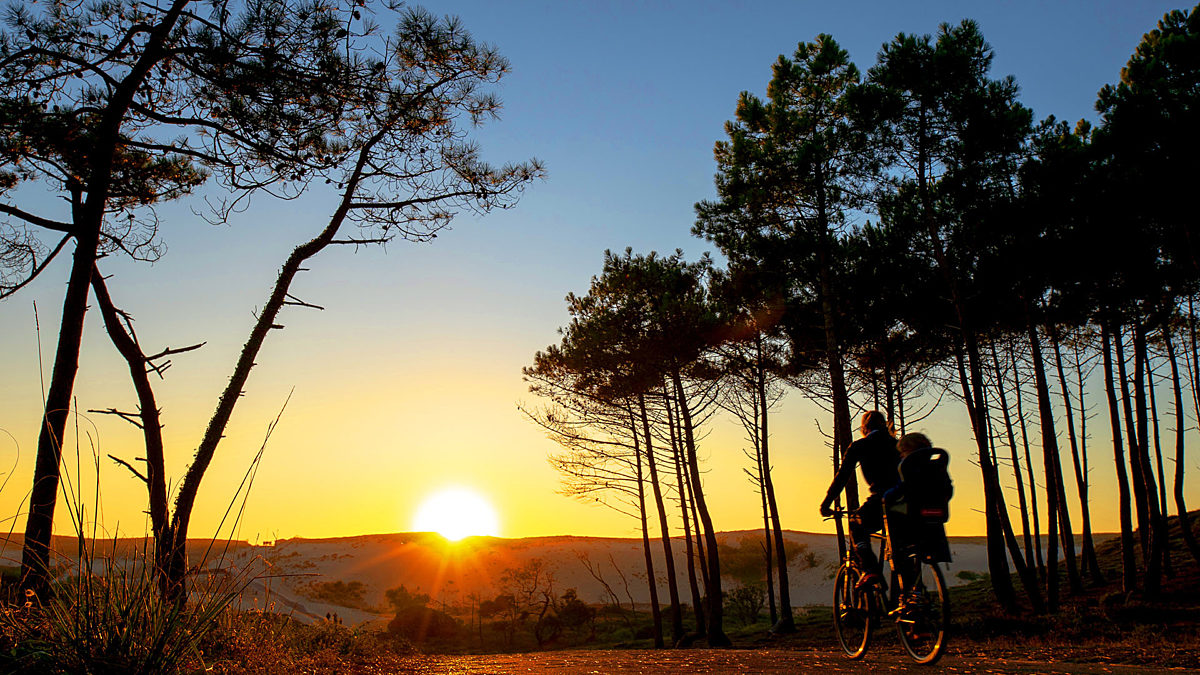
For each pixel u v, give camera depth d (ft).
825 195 69.05
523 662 26.91
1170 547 93.30
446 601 246.47
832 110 70.79
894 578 18.26
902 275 74.38
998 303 72.95
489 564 298.35
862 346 81.05
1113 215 62.03
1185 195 56.75
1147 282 66.64
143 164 33.17
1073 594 78.28
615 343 81.00
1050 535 66.90
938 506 17.31
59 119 28.19
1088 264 65.46
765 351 82.99
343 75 30.96
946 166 65.67
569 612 151.23
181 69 31.42
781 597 87.51
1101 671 19.06
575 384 85.30
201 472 28.94
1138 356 72.74
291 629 24.81
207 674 14.58
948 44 62.03
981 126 61.82
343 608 194.29
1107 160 61.72
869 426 19.16
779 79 71.26
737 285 78.43
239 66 30.04
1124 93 58.08
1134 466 73.05
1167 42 57.11
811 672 17.99
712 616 78.07
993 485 64.69
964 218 66.69
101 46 30.19
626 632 142.61
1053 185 63.46
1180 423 74.64
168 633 13.85
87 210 28.55
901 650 25.57
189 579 14.69
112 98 29.89
